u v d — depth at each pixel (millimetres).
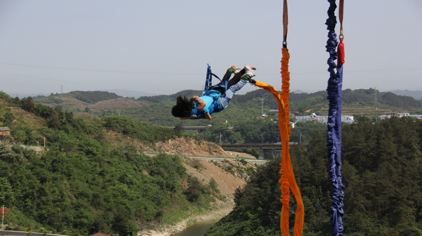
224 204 130000
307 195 68375
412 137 76812
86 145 114375
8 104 117125
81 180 99625
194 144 159375
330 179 11562
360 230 61844
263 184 81250
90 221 89938
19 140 104062
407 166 70688
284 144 11586
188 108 10578
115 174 109000
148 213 103625
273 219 74500
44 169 95625
